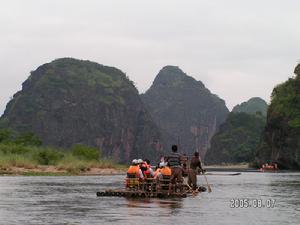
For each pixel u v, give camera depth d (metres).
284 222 15.39
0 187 34.22
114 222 15.05
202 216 16.77
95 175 66.25
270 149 139.25
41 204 21.03
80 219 15.81
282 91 140.62
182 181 27.50
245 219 16.09
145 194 24.81
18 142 112.69
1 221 15.38
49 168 70.44
